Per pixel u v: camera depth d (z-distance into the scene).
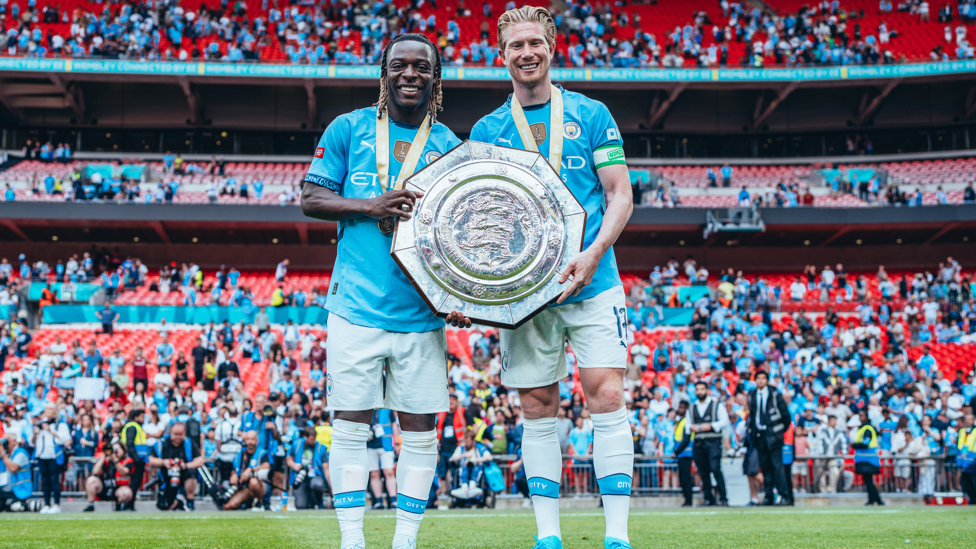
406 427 2.87
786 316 20.86
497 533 4.61
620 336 2.85
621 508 2.76
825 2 33.03
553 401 2.95
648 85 28.39
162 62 26.55
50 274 23.94
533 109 3.04
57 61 26.19
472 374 15.19
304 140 30.67
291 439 9.77
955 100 30.02
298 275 26.39
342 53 28.08
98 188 25.39
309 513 7.98
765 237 27.47
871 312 20.45
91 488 10.00
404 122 3.00
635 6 34.25
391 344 2.78
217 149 30.16
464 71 27.44
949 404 14.43
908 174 28.42
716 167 30.08
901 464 11.32
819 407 13.51
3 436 11.09
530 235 2.70
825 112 30.59
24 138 29.14
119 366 15.84
